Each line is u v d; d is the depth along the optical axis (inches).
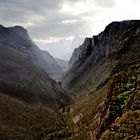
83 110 2449.6
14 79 4579.2
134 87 1214.9
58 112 3841.0
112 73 3779.5
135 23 5398.6
